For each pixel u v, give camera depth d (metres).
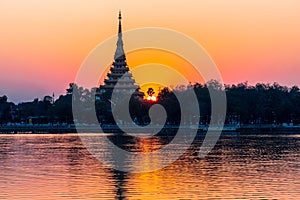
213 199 91.62
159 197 93.50
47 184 105.69
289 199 91.12
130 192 97.69
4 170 127.81
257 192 97.25
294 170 127.81
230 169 130.75
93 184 106.25
